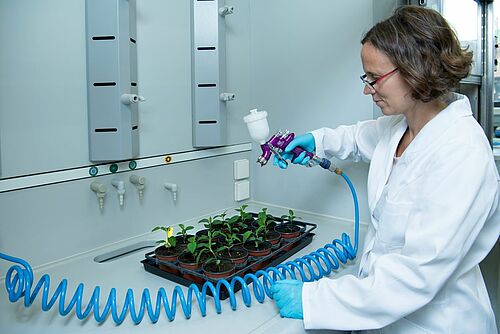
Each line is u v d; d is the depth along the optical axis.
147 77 1.37
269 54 1.70
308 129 1.63
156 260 1.11
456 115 0.86
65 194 1.19
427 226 0.75
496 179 0.79
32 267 1.13
